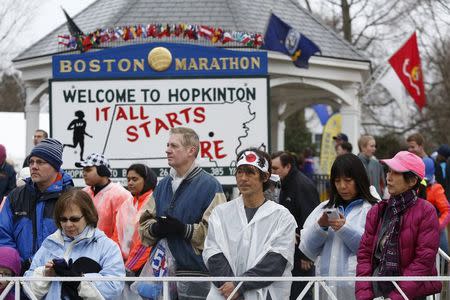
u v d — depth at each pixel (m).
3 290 5.84
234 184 10.47
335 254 6.40
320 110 34.50
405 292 5.68
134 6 19.88
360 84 21.09
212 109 10.50
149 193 8.49
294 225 6.10
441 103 36.22
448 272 7.02
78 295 5.78
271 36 16.25
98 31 12.49
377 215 6.02
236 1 19.86
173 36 12.69
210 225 6.15
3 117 24.06
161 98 10.53
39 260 6.02
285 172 8.86
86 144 10.56
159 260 6.60
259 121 10.47
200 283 6.04
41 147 6.68
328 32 20.70
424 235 5.80
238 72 10.55
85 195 6.00
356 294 5.91
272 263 5.93
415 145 11.62
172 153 6.64
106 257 5.98
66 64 10.64
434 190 10.72
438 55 36.34
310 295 6.71
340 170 6.54
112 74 10.61
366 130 41.66
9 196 6.77
